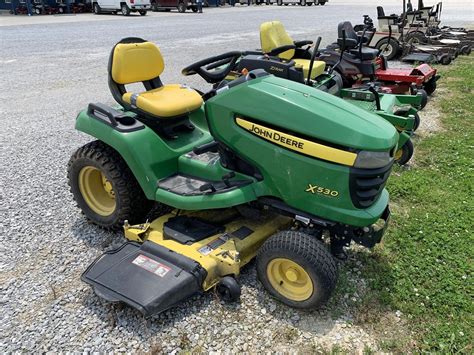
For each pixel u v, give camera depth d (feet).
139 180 9.74
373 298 8.87
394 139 8.21
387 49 34.22
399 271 9.62
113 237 10.86
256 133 8.62
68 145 16.89
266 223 9.80
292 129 8.17
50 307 8.54
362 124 8.06
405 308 8.57
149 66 11.78
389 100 16.89
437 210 12.19
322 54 21.97
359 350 7.66
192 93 11.46
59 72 29.63
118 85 11.37
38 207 12.25
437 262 9.95
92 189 11.19
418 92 20.06
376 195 8.34
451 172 14.64
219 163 9.68
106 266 8.77
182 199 9.14
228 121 8.93
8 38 45.34
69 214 11.93
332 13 81.30
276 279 8.66
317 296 7.98
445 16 75.31
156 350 7.54
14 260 9.95
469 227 11.29
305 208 8.49
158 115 10.37
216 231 9.46
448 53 33.71
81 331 7.97
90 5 87.35
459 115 20.68
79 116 10.59
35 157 15.70
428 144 17.01
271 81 8.86
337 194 8.05
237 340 7.84
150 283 8.16
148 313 7.67
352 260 10.00
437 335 7.96
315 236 8.80
